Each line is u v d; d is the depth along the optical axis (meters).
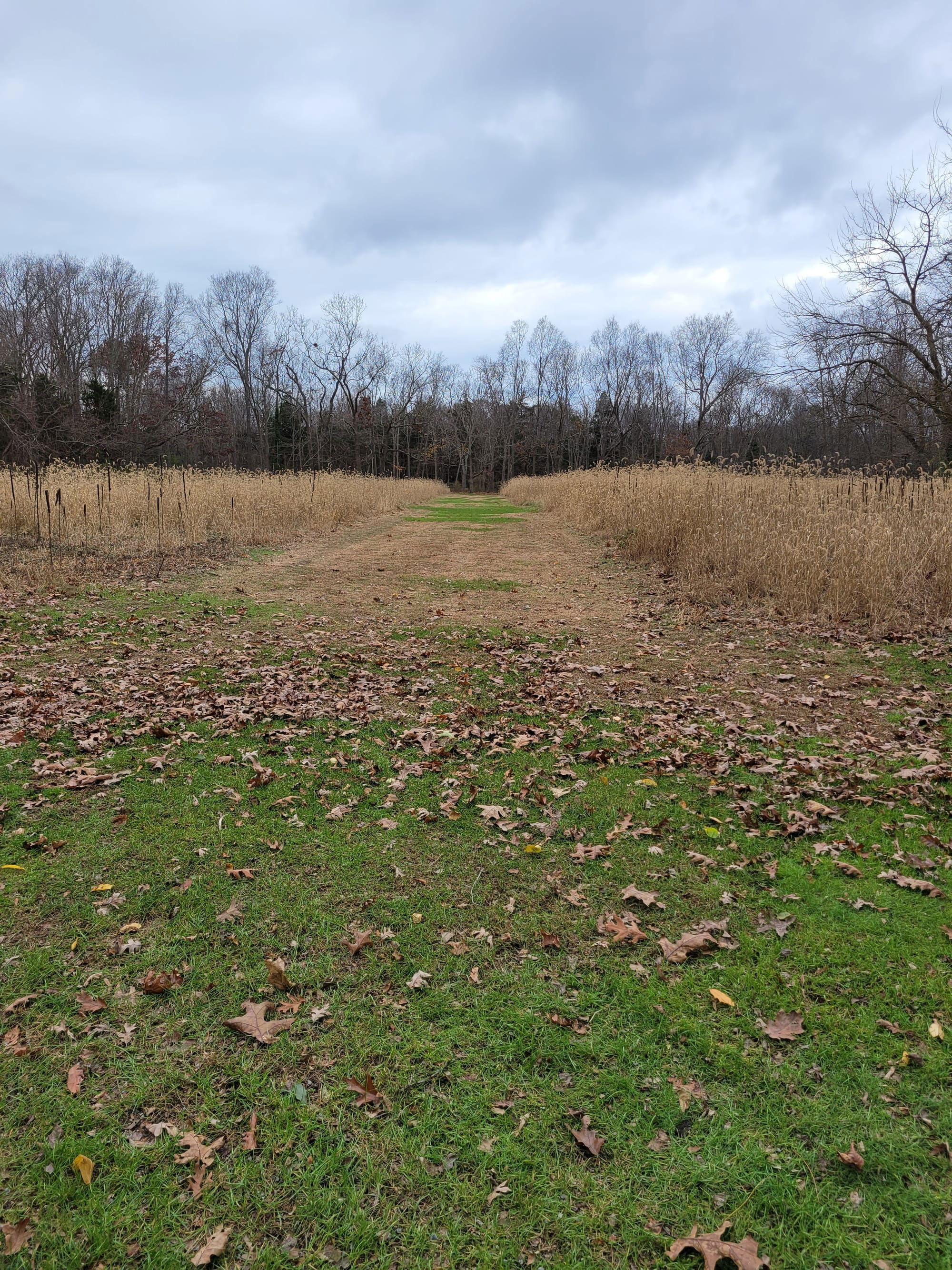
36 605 8.16
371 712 5.27
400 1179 1.85
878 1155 1.90
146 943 2.73
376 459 59.75
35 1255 1.66
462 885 3.14
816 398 20.25
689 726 4.96
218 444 45.31
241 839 3.46
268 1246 1.69
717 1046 2.27
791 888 3.10
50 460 22.34
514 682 6.02
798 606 8.01
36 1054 2.21
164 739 4.64
